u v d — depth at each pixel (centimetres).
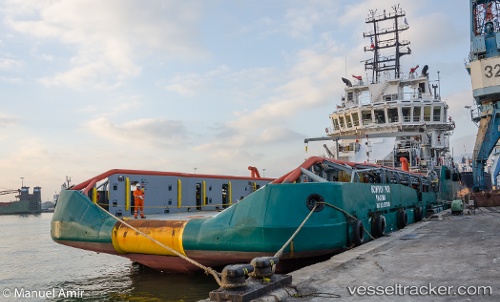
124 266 1415
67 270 1430
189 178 1644
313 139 1828
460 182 3781
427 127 2767
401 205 1544
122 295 934
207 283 995
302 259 971
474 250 812
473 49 3266
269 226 890
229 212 947
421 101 2731
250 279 526
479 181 3262
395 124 2730
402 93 2989
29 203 13150
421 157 2483
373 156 2308
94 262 1605
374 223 1160
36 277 1316
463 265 659
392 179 1568
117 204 1320
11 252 2106
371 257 774
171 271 1085
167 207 1503
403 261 718
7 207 12619
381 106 2759
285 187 917
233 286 476
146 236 964
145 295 921
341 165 1120
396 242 998
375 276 604
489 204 2962
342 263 712
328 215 929
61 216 1152
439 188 2648
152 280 1063
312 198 924
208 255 952
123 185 1350
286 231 890
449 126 2923
